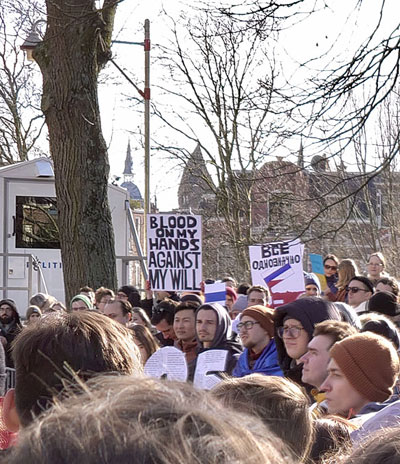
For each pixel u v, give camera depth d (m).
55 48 12.95
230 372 6.07
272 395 2.54
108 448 0.81
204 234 27.06
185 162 26.23
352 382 3.80
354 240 29.39
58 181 13.13
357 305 8.38
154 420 0.85
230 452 0.84
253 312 5.90
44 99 13.09
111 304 8.15
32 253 16.61
